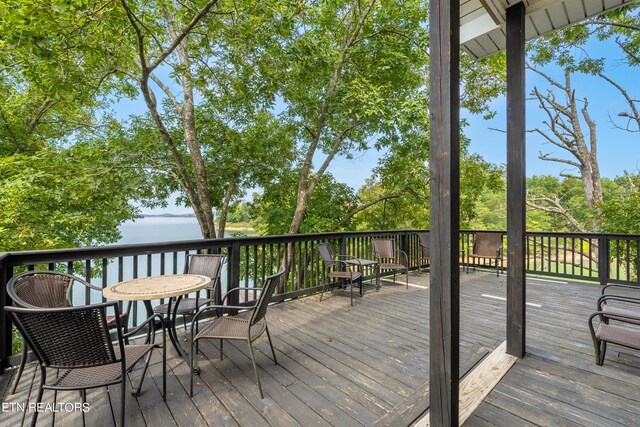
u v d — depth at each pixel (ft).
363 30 26.35
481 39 10.31
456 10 4.89
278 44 20.13
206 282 8.09
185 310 8.96
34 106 26.78
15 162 20.98
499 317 11.57
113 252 9.16
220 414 5.91
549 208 44.60
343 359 8.21
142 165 24.57
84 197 22.75
